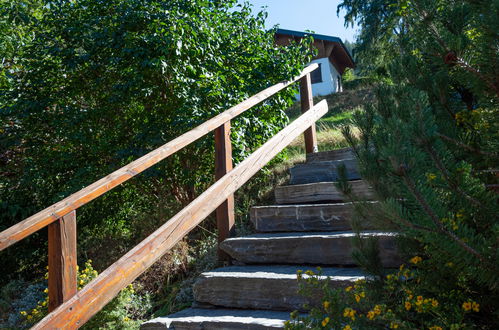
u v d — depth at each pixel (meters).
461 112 2.18
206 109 5.13
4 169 6.06
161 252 2.83
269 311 2.93
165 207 5.28
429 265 2.14
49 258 2.30
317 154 5.11
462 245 1.74
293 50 5.70
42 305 3.73
